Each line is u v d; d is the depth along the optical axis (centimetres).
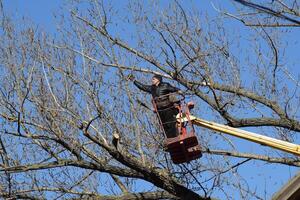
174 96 2814
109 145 2955
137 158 3133
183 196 3092
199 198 3116
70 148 2975
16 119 2984
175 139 2770
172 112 2820
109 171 3052
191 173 3062
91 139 2916
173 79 3394
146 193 3158
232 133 2802
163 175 3094
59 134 2950
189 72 3381
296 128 3384
